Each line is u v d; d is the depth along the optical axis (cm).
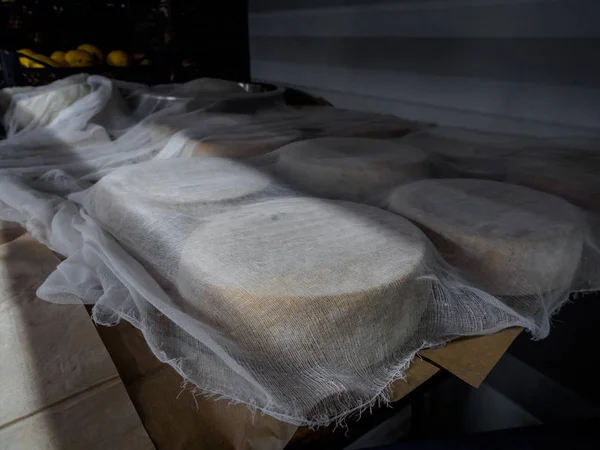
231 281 42
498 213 57
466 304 48
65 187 76
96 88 115
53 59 147
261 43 193
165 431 38
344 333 41
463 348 46
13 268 60
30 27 175
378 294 41
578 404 95
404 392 41
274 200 62
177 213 57
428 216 57
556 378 98
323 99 161
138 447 36
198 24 188
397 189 66
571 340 92
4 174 79
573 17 88
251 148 86
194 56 191
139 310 47
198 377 41
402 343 45
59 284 53
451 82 115
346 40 145
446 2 111
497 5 100
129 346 47
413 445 62
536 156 81
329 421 37
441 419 118
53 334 48
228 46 197
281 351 41
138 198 60
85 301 53
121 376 43
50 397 40
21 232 71
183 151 88
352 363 42
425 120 125
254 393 40
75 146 94
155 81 171
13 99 113
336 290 41
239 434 37
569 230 53
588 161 78
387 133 103
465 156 84
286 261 45
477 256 52
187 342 44
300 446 37
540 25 94
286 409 38
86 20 184
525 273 51
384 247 48
